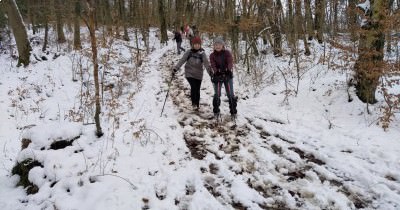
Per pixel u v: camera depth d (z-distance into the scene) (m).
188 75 7.67
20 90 10.48
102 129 6.07
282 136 6.27
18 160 4.84
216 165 5.07
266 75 11.34
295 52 11.81
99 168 4.55
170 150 5.48
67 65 13.67
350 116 6.95
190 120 7.17
